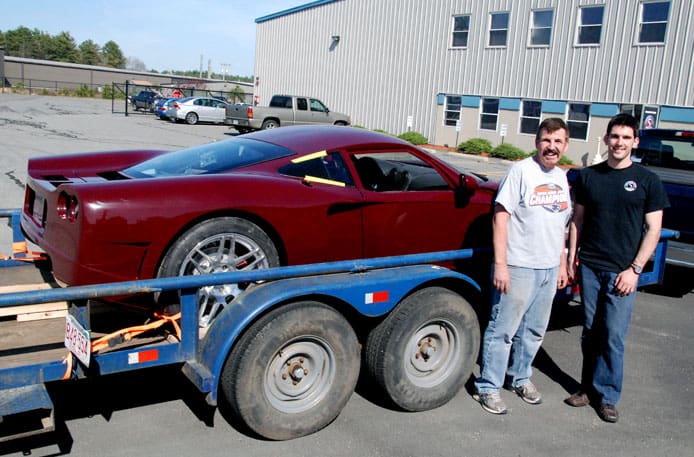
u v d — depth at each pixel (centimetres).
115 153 471
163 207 334
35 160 435
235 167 393
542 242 358
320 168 407
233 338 297
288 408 325
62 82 6719
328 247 399
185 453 311
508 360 407
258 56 3456
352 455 320
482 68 2345
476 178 506
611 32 1977
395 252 433
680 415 391
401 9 2616
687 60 1817
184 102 2833
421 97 2583
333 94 2989
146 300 346
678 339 530
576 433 360
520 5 2198
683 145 729
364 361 361
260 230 368
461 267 463
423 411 372
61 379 279
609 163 373
